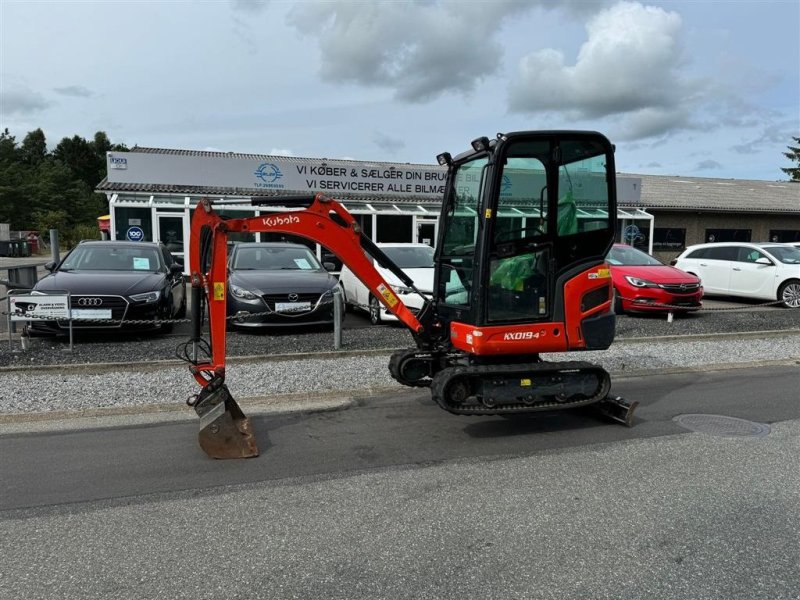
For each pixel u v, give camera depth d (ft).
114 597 9.63
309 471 15.15
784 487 14.19
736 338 34.24
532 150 17.13
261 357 26.45
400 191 67.41
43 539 11.53
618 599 9.60
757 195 100.94
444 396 16.72
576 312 18.01
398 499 13.48
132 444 16.99
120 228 56.49
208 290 16.17
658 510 12.91
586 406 19.81
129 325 29.35
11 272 37.63
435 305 19.61
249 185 62.03
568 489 14.07
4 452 16.28
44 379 23.00
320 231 17.08
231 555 10.98
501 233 17.08
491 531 11.94
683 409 21.07
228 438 15.97
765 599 9.60
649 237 79.41
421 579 10.19
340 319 28.40
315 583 10.07
